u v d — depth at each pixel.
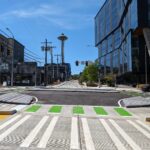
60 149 8.85
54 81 156.50
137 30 83.38
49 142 9.75
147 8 80.62
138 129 13.28
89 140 10.36
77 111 19.62
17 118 15.61
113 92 40.78
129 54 92.19
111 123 14.97
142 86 56.38
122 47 108.94
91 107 22.33
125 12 101.00
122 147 9.40
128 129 13.20
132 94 37.19
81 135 11.27
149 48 75.69
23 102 23.53
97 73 104.50
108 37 140.50
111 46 132.12
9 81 103.50
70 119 15.80
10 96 27.39
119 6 112.25
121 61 111.50
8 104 22.55
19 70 112.25
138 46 88.38
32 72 113.12
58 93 34.81
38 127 12.78
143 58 88.00
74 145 9.45
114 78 98.00
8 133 11.17
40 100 26.41
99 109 21.25
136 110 21.31
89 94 34.50
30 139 10.12
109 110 20.95
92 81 104.00
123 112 20.06
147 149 9.23
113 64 129.75
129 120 16.38
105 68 146.75
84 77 125.69
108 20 136.12
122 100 27.45
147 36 78.50
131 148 9.30
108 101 27.08
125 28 101.56
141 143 10.13
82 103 25.03
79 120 15.55
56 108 20.94
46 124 13.73
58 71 185.50
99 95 33.41
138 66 87.81
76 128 12.88
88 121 15.34
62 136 10.89
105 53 146.75
